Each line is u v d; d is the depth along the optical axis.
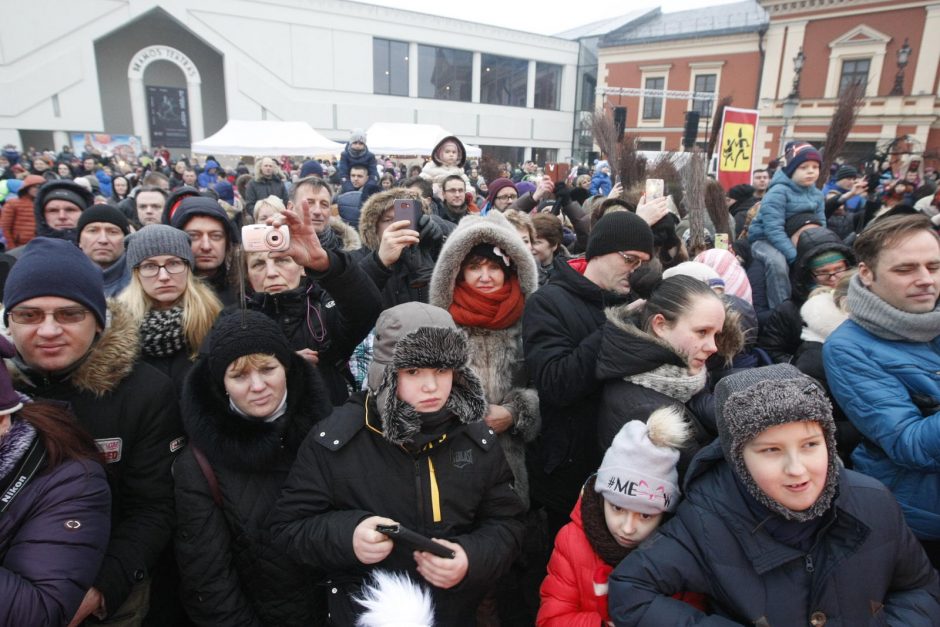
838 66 19.34
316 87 21.52
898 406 1.40
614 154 4.86
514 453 1.99
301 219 1.60
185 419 1.39
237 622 1.38
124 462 1.43
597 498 1.37
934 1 17.36
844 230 5.73
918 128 18.20
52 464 1.10
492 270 1.99
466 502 1.37
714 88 22.95
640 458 1.26
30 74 17.75
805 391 1.04
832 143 5.66
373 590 1.04
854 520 1.07
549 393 1.72
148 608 1.46
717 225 3.71
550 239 3.17
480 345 1.99
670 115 24.36
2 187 6.31
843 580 1.06
